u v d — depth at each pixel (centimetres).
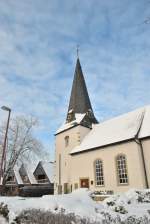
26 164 2972
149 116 2300
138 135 2100
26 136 3022
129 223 726
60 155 3083
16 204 905
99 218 777
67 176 2812
